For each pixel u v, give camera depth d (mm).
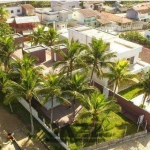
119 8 101000
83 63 34469
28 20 69625
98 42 35094
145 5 100500
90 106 28938
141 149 31047
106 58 36000
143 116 34812
